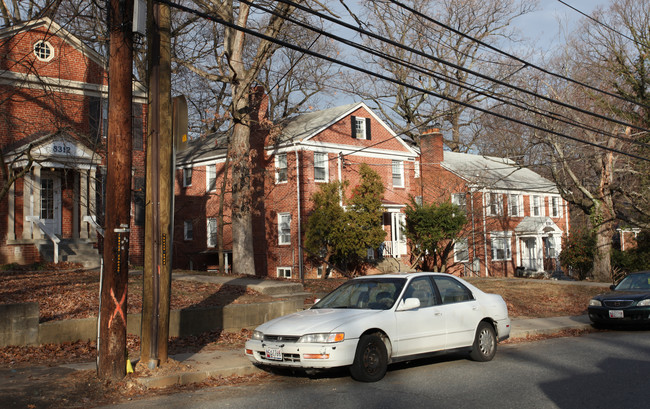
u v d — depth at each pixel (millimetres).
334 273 31484
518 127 36906
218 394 8414
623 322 15617
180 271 22203
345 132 33906
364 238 29516
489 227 38125
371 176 30328
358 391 8406
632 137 31812
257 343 9328
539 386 8633
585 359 11078
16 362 9930
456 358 11406
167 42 9352
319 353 8617
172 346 11875
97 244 22578
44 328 11031
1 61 20750
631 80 35531
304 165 31750
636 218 36688
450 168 36812
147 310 9344
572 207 47219
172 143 9422
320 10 20188
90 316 12141
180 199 38688
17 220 21219
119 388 8438
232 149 25516
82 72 22750
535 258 41562
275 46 24422
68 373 9070
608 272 31500
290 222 32031
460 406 7473
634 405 7438
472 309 10781
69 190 22688
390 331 9344
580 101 31047
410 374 9766
